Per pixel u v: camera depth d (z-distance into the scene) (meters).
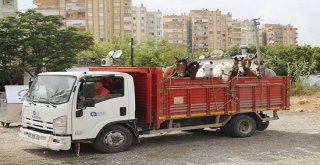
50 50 27.59
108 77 10.64
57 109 9.98
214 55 15.83
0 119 16.78
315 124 16.66
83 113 10.17
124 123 10.98
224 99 12.89
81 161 9.85
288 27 105.69
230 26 103.94
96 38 74.38
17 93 16.59
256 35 31.42
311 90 33.12
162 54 45.16
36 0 72.62
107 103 10.55
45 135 10.16
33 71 27.64
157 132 11.66
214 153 10.85
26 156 10.58
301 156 10.42
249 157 10.31
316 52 53.16
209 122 13.04
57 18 28.97
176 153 10.87
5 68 26.56
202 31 101.31
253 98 13.56
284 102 14.47
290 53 53.50
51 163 9.68
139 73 11.57
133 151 11.12
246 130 13.62
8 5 62.38
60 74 10.55
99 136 10.62
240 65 13.55
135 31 100.75
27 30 26.45
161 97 11.42
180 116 11.85
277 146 11.82
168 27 101.75
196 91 12.20
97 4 74.31
